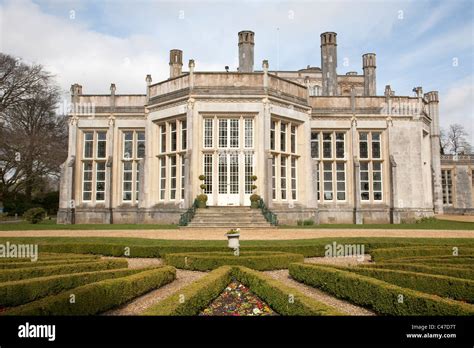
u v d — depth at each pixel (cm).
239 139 2384
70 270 911
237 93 2362
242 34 3062
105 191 2827
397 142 2905
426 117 3117
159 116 2552
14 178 3600
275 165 2453
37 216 2666
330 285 838
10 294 688
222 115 2384
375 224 2552
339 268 905
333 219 2811
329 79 3253
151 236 1650
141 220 2541
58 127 4138
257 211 2189
